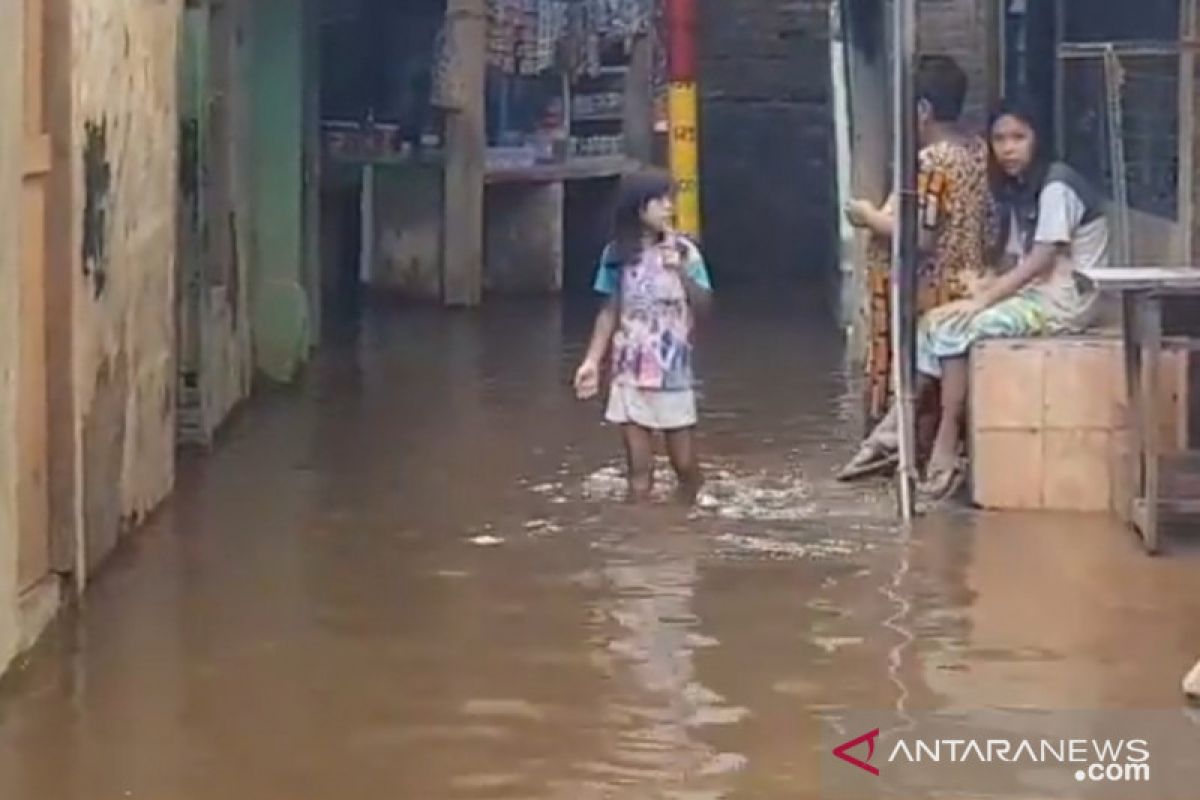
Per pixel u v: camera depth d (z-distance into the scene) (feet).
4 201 42.01
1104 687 42.04
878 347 66.28
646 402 60.23
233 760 38.06
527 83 113.19
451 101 107.04
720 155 123.03
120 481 53.93
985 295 59.72
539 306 108.58
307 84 88.07
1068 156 74.28
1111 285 52.16
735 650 44.83
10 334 42.55
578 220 118.62
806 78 122.72
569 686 42.34
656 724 39.99
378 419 74.28
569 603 48.73
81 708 40.93
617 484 62.75
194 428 67.31
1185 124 60.70
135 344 55.42
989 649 44.70
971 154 62.28
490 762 37.91
